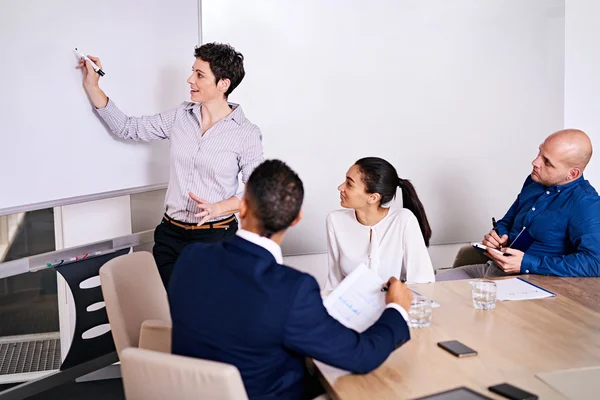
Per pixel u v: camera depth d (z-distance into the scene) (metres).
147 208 3.27
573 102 4.37
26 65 2.37
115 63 2.77
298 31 3.72
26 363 2.95
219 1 3.56
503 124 4.20
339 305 1.81
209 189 2.81
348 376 1.56
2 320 2.89
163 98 3.08
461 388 1.47
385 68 3.91
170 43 3.10
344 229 2.62
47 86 2.46
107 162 2.78
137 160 2.96
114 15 2.75
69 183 2.58
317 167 3.88
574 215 2.76
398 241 2.55
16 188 2.36
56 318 3.03
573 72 4.33
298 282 1.48
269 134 3.77
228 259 1.53
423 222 2.81
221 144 2.79
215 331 1.49
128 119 2.79
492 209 4.27
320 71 3.79
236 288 1.49
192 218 2.82
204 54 2.72
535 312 2.03
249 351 1.48
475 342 1.77
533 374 1.56
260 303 1.46
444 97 4.05
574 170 2.78
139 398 1.48
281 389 1.54
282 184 1.53
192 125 2.84
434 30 3.97
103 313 2.88
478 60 4.09
